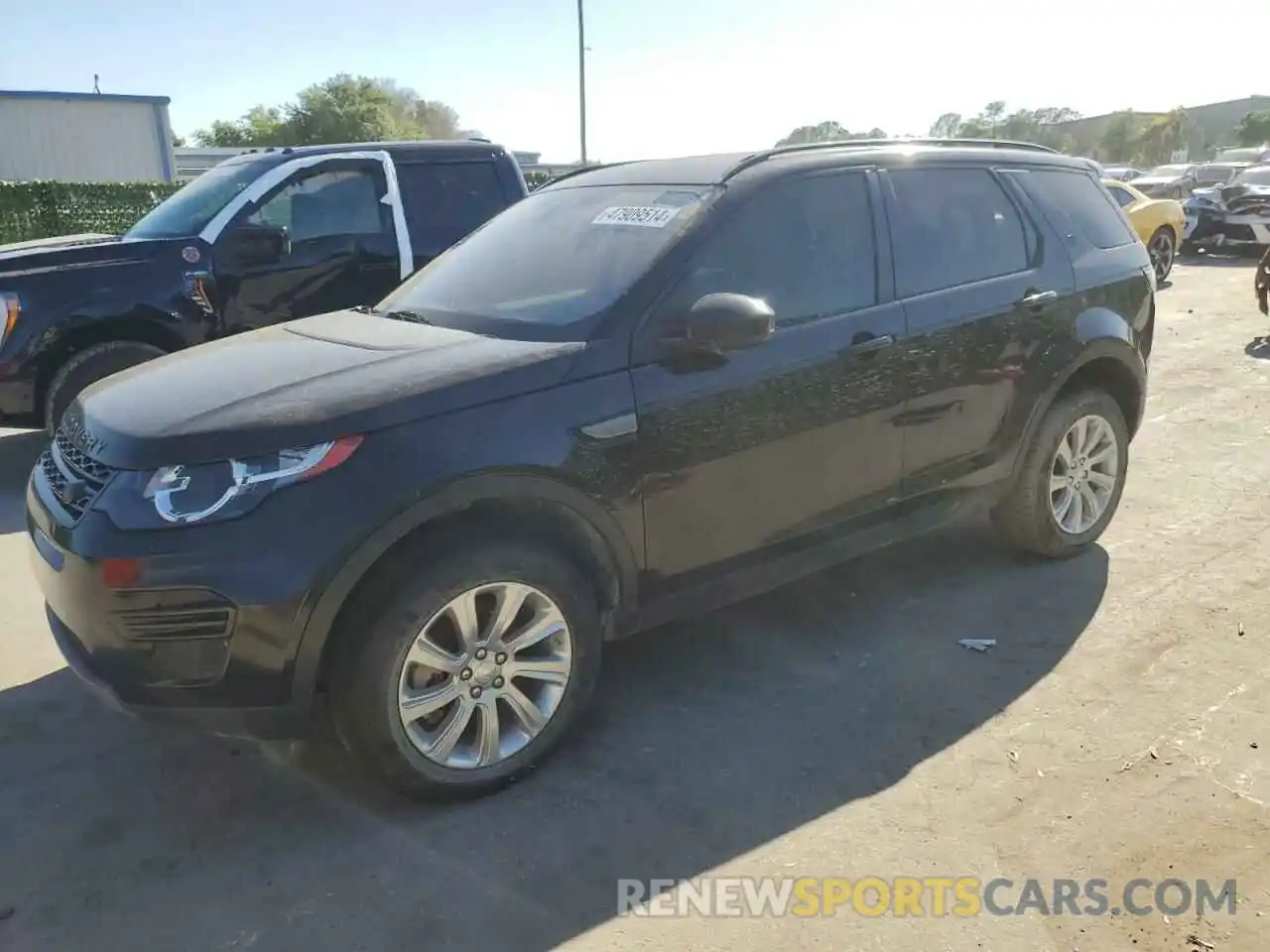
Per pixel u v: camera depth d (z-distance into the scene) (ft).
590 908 8.75
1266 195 56.85
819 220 12.64
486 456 9.72
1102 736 11.08
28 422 20.18
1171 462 20.63
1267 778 10.24
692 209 11.91
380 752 9.64
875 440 12.85
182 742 11.48
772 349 11.78
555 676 10.62
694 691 12.35
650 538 11.07
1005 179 14.97
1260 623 13.58
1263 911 8.46
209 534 8.89
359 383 9.83
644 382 10.79
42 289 19.72
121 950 8.38
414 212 23.48
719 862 9.29
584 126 92.63
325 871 9.29
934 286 13.55
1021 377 14.39
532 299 11.84
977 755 10.82
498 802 10.25
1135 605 14.24
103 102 85.40
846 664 12.91
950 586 15.12
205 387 10.21
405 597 9.48
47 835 9.86
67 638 9.98
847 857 9.29
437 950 8.32
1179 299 43.04
